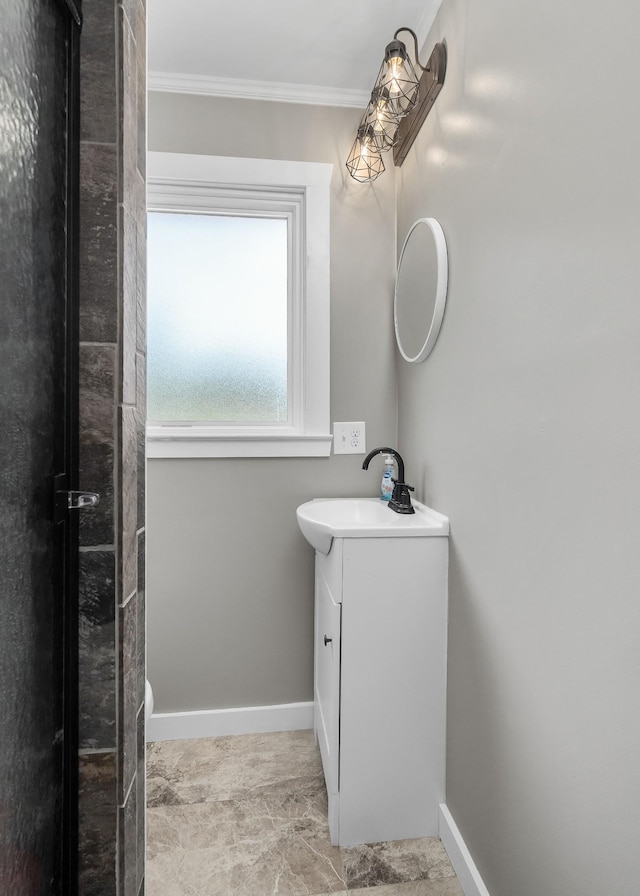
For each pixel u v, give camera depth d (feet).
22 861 1.79
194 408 6.22
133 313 2.40
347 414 6.19
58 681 2.11
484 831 3.56
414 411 5.48
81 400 2.20
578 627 2.49
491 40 3.46
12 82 1.63
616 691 2.21
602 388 2.30
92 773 2.24
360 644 4.25
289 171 5.96
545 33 2.75
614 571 2.22
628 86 2.10
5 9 1.57
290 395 6.33
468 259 3.89
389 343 6.24
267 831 4.48
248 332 6.28
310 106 6.03
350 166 6.01
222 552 6.00
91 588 2.22
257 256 6.27
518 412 3.08
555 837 2.67
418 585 4.30
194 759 5.52
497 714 3.38
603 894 2.27
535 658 2.89
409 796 4.35
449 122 4.33
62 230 2.09
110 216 2.19
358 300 6.18
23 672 1.79
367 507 5.63
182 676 5.98
